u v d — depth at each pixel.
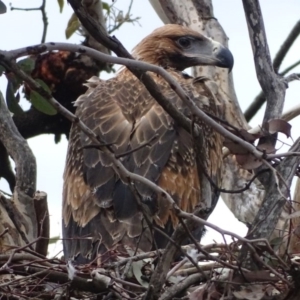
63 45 9.48
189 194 13.21
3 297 10.57
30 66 10.24
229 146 11.15
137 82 14.59
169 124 13.52
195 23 17.58
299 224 11.10
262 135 11.20
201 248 10.12
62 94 16.78
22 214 13.67
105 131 13.55
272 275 10.39
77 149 13.75
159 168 13.02
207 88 15.48
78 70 16.61
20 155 14.04
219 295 10.33
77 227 12.81
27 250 11.02
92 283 10.46
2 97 11.66
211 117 11.23
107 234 12.27
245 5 13.41
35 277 10.73
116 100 14.25
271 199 11.47
